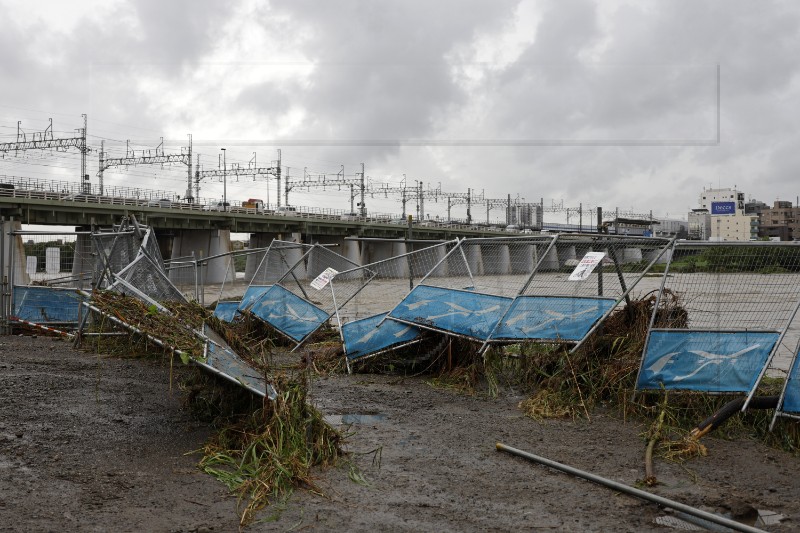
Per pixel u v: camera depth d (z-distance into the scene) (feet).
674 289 32.27
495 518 17.85
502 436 26.00
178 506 18.07
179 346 23.65
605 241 35.45
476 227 346.95
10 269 52.75
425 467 22.12
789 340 34.65
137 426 24.93
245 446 22.30
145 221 192.95
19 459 21.04
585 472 21.26
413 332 39.24
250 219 221.05
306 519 17.58
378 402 31.94
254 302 51.93
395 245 230.07
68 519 16.76
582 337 33.37
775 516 18.58
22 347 42.19
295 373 38.55
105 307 25.22
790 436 25.52
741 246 30.68
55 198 179.63
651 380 29.25
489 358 36.70
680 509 18.22
